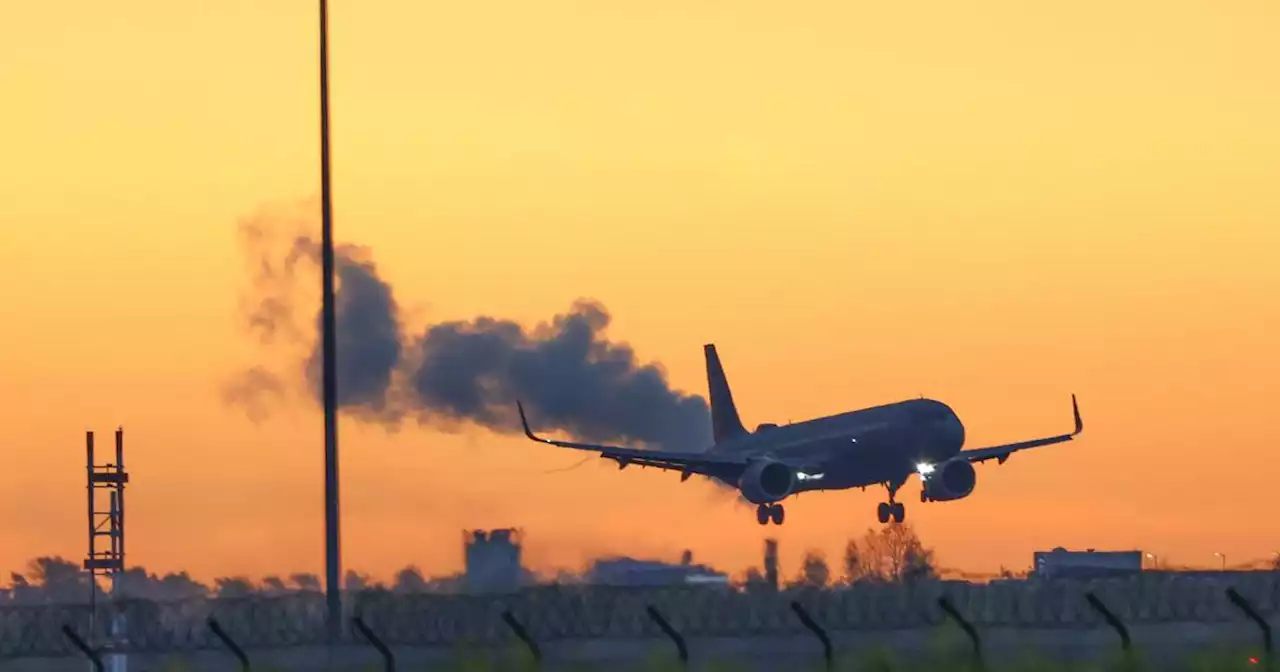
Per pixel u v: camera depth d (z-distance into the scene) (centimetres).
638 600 17700
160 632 18038
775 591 18025
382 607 17888
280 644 18175
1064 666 17250
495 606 17825
